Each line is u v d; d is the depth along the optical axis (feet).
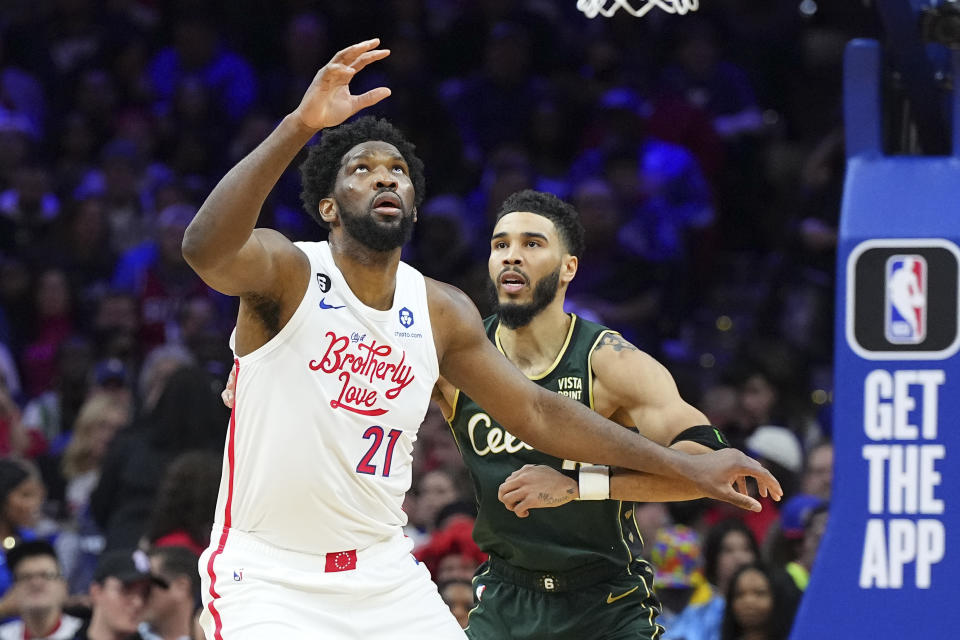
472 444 39.06
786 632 51.44
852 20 101.50
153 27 108.68
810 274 87.61
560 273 39.06
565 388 38.58
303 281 31.45
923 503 39.50
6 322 88.84
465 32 103.71
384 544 33.35
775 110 102.89
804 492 63.82
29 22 108.37
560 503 36.24
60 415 79.71
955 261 39.68
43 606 49.78
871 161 40.98
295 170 92.53
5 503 57.57
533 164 94.27
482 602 40.16
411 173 33.04
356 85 99.04
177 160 100.32
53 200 98.53
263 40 106.93
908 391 39.78
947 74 41.93
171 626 47.75
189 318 82.89
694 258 91.50
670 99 96.07
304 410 31.60
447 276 86.58
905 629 39.17
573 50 103.14
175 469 54.60
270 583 32.07
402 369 32.37
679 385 74.23
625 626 38.88
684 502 61.26
